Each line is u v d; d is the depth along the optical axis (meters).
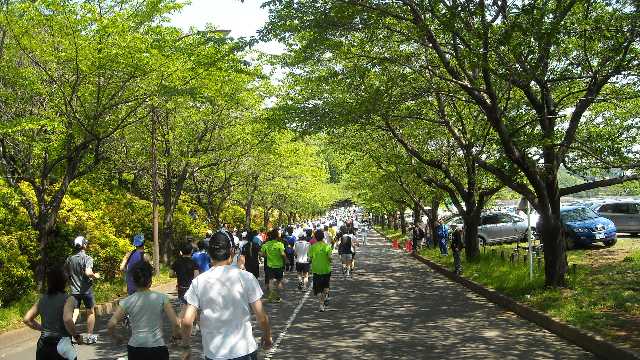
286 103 16.94
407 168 22.05
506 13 11.38
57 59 13.03
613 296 11.49
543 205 13.12
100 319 13.03
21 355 9.33
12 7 12.65
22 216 14.88
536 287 13.77
